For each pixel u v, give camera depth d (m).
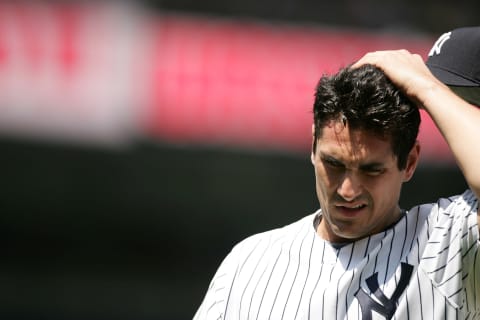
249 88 44.06
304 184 56.75
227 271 8.91
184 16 44.72
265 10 53.53
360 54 46.56
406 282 8.09
